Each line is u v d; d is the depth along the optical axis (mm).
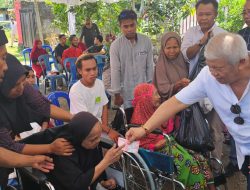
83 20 10359
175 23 8352
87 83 3188
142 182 2621
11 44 16938
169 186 2912
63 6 11016
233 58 1569
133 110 3217
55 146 2107
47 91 7695
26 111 2223
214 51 1597
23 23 14523
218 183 2830
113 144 2459
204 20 3113
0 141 1944
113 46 3633
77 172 2145
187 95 2018
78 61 3186
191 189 2707
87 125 2137
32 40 14156
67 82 7207
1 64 1721
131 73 3654
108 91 3959
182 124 2818
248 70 1672
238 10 8180
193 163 2680
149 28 8023
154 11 7957
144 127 2197
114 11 9883
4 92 2012
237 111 1778
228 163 3453
